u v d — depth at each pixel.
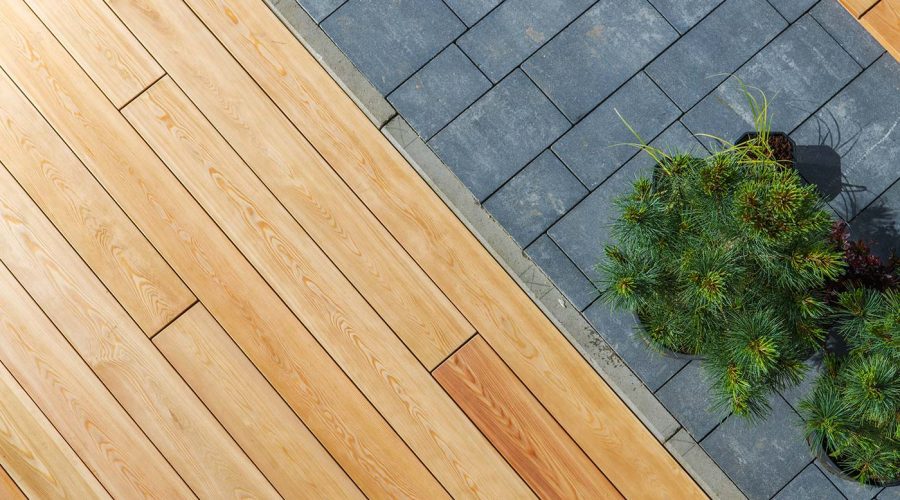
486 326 2.97
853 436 2.35
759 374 2.31
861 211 2.92
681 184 2.40
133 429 2.94
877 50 3.03
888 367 2.32
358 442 2.92
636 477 2.86
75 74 3.15
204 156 3.10
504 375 2.94
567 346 2.94
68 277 3.04
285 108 3.12
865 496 2.76
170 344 2.99
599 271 2.93
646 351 2.89
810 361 2.83
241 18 3.18
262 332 2.99
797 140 2.98
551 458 2.88
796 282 2.34
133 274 3.03
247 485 2.90
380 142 3.09
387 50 3.13
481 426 2.91
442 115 3.08
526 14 3.12
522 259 2.98
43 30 3.18
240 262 3.04
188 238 3.05
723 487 2.81
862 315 2.43
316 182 3.07
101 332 3.00
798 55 3.04
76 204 3.07
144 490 2.90
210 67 3.15
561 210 2.99
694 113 3.02
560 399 2.91
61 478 2.92
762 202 2.16
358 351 2.97
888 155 2.95
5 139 3.12
